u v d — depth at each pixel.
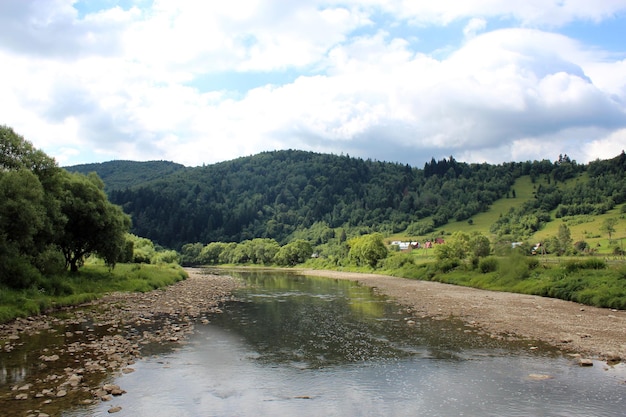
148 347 21.31
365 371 17.47
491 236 199.75
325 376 16.80
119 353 19.83
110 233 53.34
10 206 33.62
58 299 35.25
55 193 46.94
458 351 20.84
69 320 28.62
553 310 35.28
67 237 49.16
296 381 16.17
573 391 15.01
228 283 72.00
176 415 12.82
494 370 17.59
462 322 29.23
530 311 34.69
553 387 15.44
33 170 44.38
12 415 12.33
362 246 122.44
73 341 22.16
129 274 60.47
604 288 39.84
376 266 117.56
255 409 13.39
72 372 16.64
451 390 15.18
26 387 14.73
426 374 17.05
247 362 18.77
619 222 193.62
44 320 28.39
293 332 25.56
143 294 47.03
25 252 39.25
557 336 24.31
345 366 18.19
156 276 64.25
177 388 15.23
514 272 57.66
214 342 22.69
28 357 18.80
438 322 29.23
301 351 20.83
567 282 46.12
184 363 18.47
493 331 25.89
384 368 17.88
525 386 15.55
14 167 41.16
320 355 20.05
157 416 12.70
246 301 42.59
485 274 65.69
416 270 90.94
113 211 57.06
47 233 41.81
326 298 45.75
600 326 27.61
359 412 13.16
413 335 24.67
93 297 40.12
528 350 21.02
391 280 82.25
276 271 137.12
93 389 14.83
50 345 21.12
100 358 18.89
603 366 18.20
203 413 13.01
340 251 150.12
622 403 13.87
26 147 44.06
